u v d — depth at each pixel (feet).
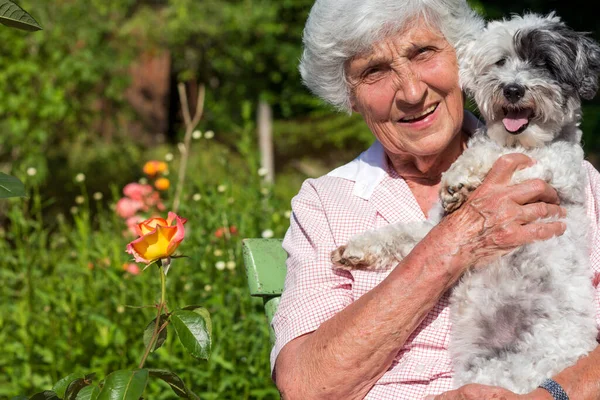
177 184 18.57
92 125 39.58
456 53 10.35
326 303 9.98
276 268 11.27
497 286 9.69
